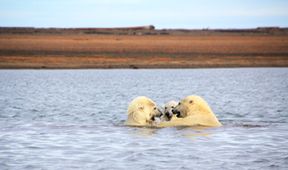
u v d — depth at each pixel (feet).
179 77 568.82
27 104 284.41
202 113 191.11
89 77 576.61
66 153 149.59
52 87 429.79
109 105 276.41
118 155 146.82
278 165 136.56
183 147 156.66
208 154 148.15
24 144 161.89
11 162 139.33
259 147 156.87
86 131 184.65
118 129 187.11
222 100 306.76
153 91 376.89
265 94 348.38
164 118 200.23
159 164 137.28
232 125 196.44
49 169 132.57
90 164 137.18
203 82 482.69
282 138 170.50
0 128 192.85
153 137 171.01
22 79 541.34
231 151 151.74
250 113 241.76
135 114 193.36
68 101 302.04
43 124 203.72
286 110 253.03
